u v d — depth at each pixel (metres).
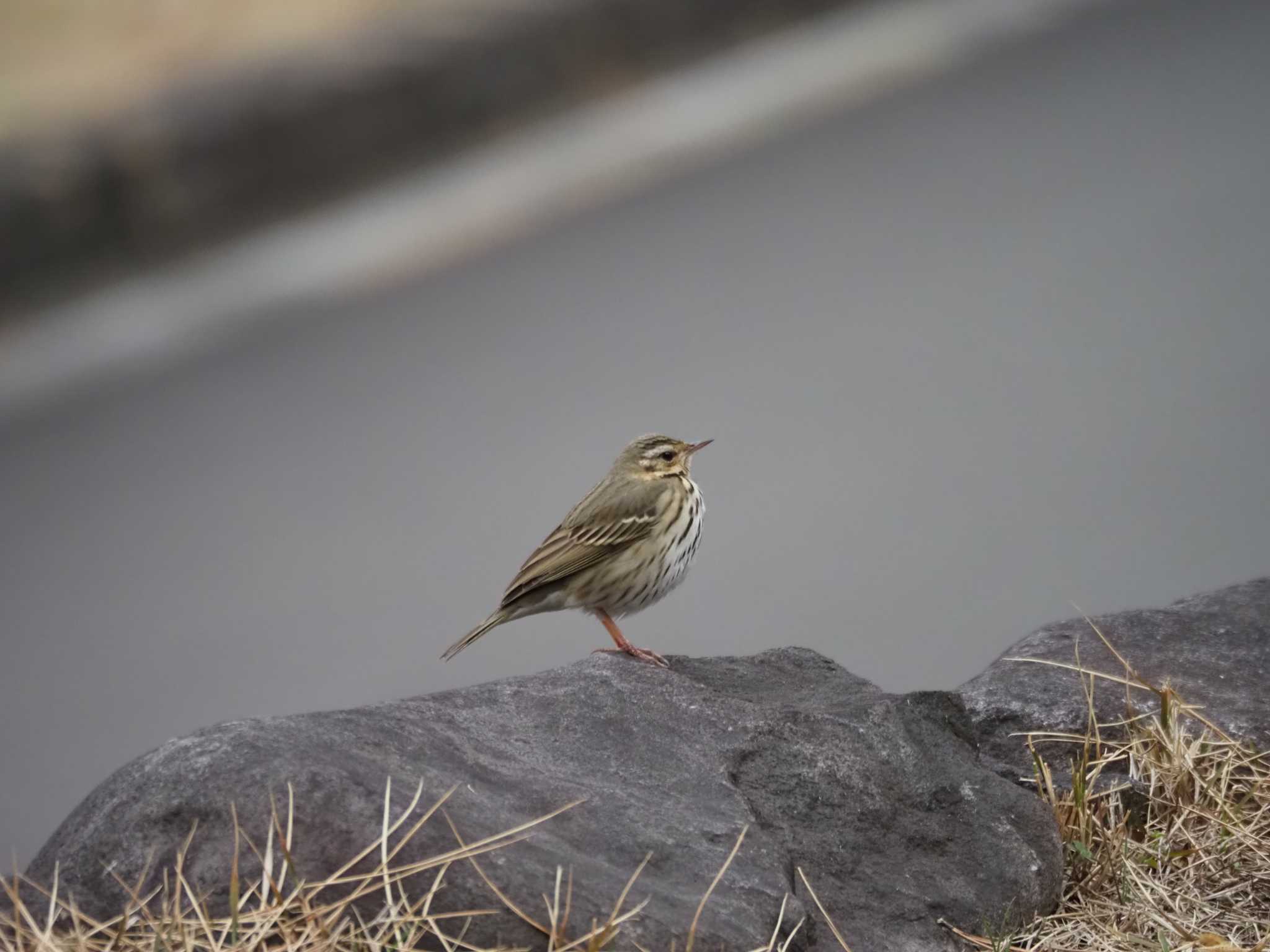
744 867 8.40
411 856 7.64
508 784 8.62
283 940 7.36
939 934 8.76
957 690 11.55
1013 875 9.17
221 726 8.42
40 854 8.16
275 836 7.68
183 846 7.75
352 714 8.85
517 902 7.53
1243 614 12.36
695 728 9.59
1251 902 9.31
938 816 9.45
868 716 9.88
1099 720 11.10
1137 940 8.91
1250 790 10.23
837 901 8.77
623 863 8.21
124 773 8.21
